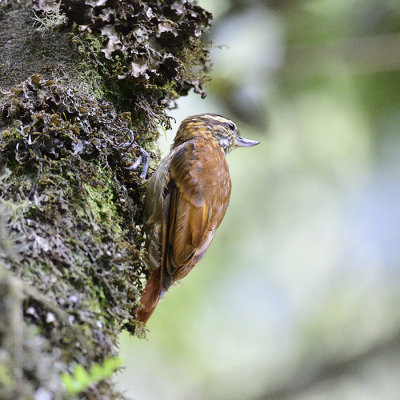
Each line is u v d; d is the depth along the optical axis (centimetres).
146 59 665
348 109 1255
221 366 1194
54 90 595
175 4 706
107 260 552
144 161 682
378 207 1299
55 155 570
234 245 1234
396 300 1298
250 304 1228
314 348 1242
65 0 648
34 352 441
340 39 1207
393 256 1306
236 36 1200
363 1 1202
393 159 1270
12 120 576
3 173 554
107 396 485
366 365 1218
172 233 718
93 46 652
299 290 1270
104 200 595
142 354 1170
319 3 1206
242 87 1190
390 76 1228
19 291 451
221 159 789
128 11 661
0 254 496
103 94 658
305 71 1220
